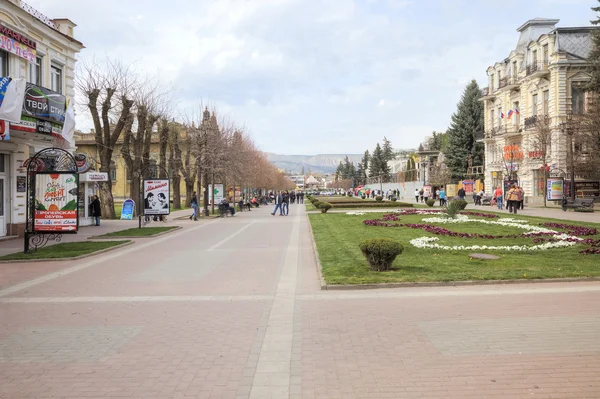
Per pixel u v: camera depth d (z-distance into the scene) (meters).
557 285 9.14
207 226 26.84
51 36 21.12
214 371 5.01
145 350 5.71
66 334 6.43
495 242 15.77
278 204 37.62
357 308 7.56
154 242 18.41
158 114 36.91
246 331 6.43
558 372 4.82
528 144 45.81
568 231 18.59
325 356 5.41
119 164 63.84
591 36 35.47
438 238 16.78
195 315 7.34
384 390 4.46
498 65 54.28
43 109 18.06
